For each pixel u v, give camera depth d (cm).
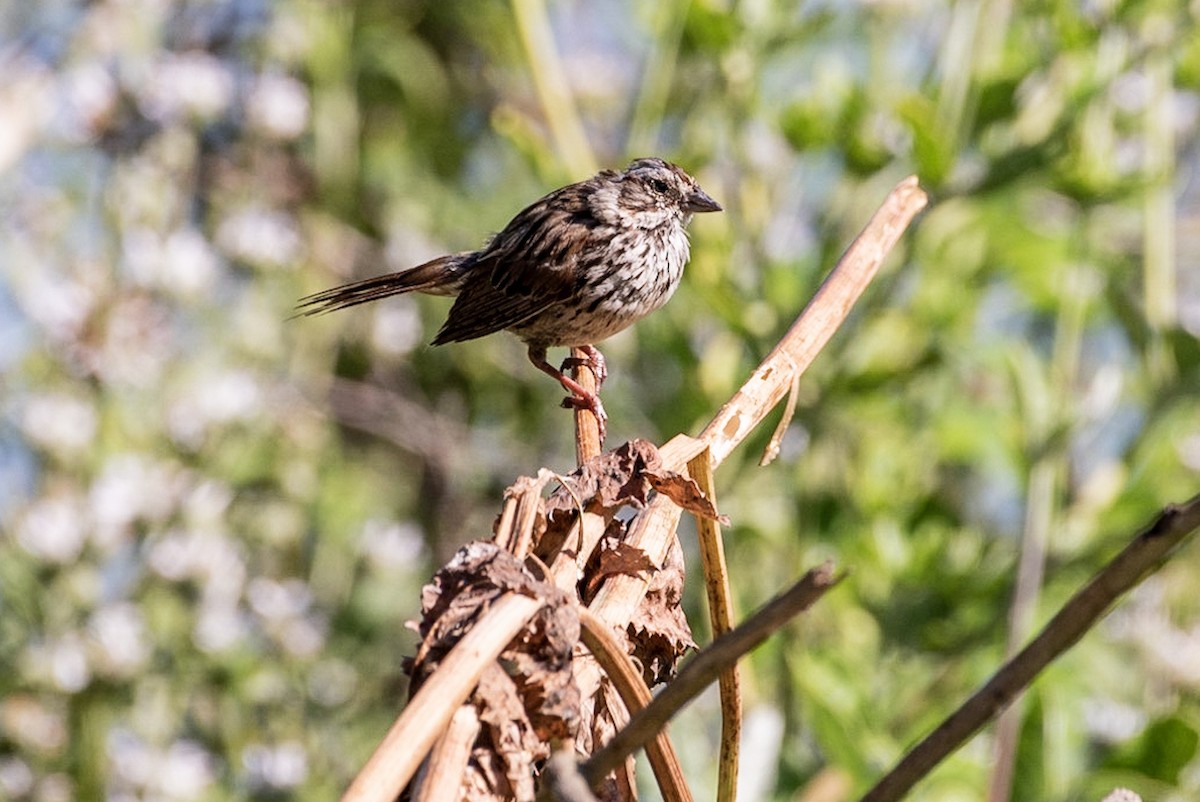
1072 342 979
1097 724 967
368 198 1709
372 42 1662
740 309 927
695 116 1046
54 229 1442
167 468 1408
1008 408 1023
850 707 827
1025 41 993
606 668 356
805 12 1056
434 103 1697
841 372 964
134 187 1463
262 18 1600
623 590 399
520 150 1053
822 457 1005
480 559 344
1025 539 890
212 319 1488
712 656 280
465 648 321
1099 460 1077
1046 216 1148
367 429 1694
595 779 286
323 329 1639
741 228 1009
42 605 1319
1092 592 264
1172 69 1005
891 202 518
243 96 1570
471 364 1697
